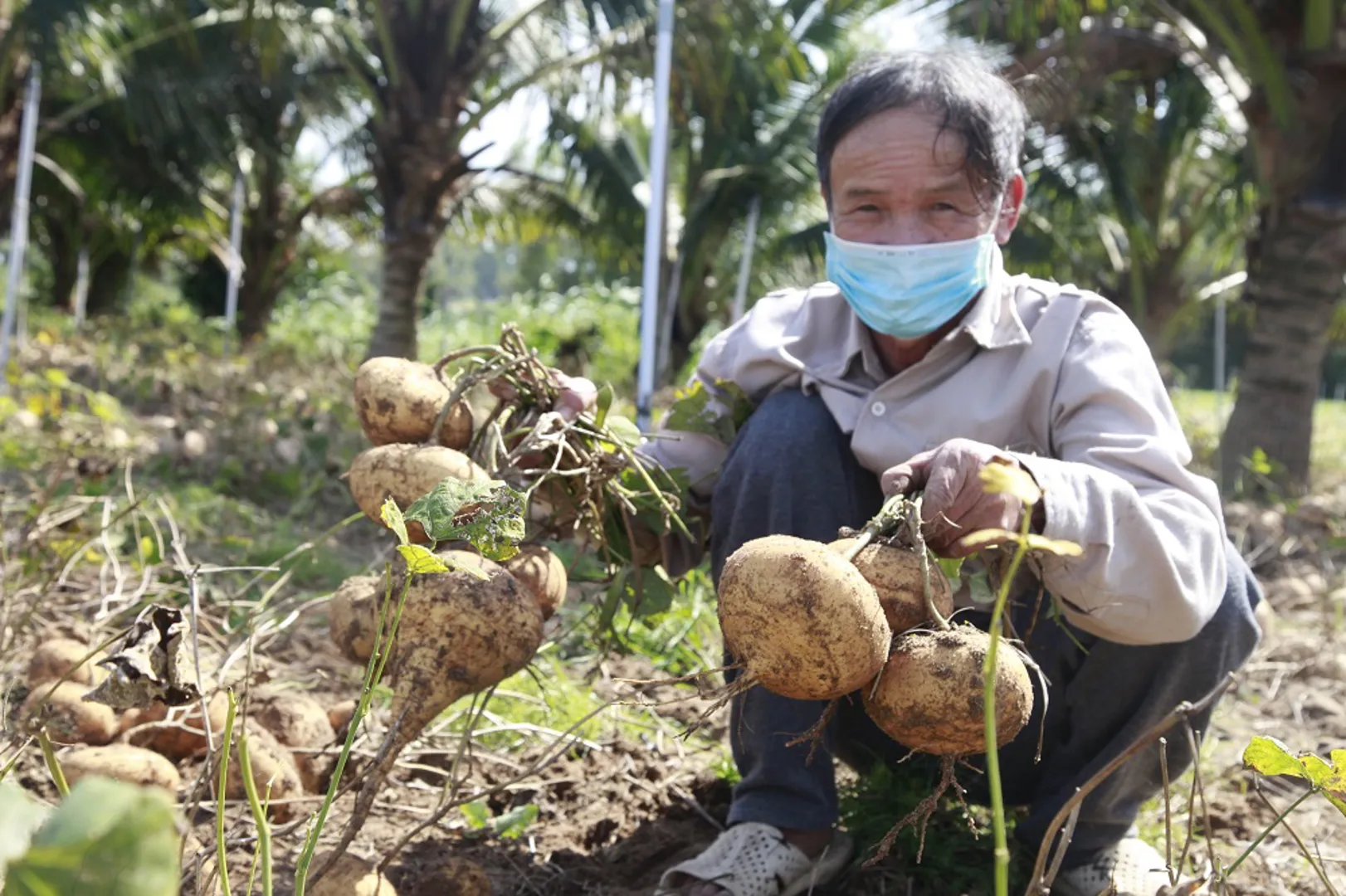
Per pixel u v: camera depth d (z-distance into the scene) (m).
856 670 1.27
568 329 16.86
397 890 1.65
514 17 9.44
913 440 1.73
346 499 4.74
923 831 1.33
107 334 12.27
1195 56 7.52
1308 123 6.82
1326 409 20.05
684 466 1.96
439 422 1.66
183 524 3.76
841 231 1.78
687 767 2.30
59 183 15.45
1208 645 1.70
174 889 0.61
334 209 16.62
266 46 9.25
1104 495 1.49
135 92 10.95
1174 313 13.70
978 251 1.72
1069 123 9.71
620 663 2.98
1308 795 1.24
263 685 2.46
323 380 9.52
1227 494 6.82
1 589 2.50
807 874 1.71
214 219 16.34
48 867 0.58
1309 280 6.90
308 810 1.86
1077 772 1.78
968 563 1.55
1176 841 2.06
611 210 13.67
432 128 9.58
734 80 10.19
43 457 4.23
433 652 1.39
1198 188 12.98
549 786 2.16
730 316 14.98
